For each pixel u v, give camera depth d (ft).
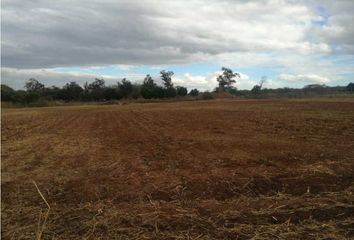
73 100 341.21
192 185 28.66
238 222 21.34
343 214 22.17
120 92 344.08
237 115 101.55
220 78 404.98
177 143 49.83
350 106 136.36
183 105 196.24
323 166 33.12
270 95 348.59
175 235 19.93
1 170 35.88
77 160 40.04
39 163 39.14
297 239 19.11
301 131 60.44
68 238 20.03
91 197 26.73
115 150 46.14
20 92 294.66
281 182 28.99
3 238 20.30
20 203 25.89
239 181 29.22
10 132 74.69
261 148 43.55
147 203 25.17
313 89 406.41
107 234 20.30
